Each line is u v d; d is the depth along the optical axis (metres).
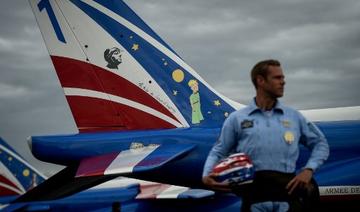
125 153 8.79
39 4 9.85
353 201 9.11
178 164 9.16
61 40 9.80
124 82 9.77
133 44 9.88
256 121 4.39
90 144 9.24
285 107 4.49
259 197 4.27
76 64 9.78
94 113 9.67
